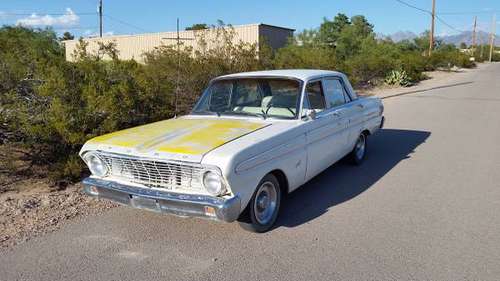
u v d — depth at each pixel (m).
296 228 4.26
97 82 6.71
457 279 3.27
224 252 3.76
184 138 3.96
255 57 13.71
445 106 14.48
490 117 11.70
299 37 31.78
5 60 6.62
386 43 37.12
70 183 5.76
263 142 3.89
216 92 5.30
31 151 6.09
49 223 4.41
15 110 5.85
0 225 4.34
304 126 4.60
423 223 4.35
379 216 4.55
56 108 5.82
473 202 4.95
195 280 3.31
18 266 3.55
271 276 3.35
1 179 5.82
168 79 10.32
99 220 4.50
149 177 3.83
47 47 8.66
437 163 6.76
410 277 3.30
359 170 6.39
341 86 6.05
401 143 8.41
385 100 16.94
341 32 35.81
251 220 3.96
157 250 3.81
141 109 7.13
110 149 3.95
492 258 3.59
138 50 37.50
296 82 4.88
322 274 3.37
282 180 4.43
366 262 3.55
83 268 3.51
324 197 5.18
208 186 3.55
